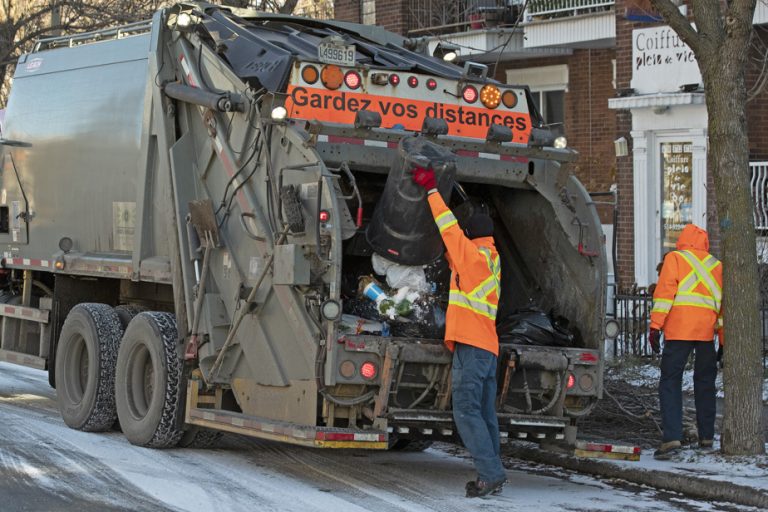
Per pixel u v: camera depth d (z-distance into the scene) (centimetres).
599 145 2594
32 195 1462
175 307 1155
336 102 1034
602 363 1051
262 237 1034
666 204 2255
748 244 1120
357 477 1054
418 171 955
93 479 991
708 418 1183
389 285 1009
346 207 958
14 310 1495
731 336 1120
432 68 1202
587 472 1112
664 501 980
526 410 1026
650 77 2220
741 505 967
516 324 1064
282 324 1005
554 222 1102
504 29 2478
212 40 1175
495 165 1073
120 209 1287
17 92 1511
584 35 2409
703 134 2159
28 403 1480
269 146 1027
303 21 1288
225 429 1058
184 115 1190
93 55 1367
